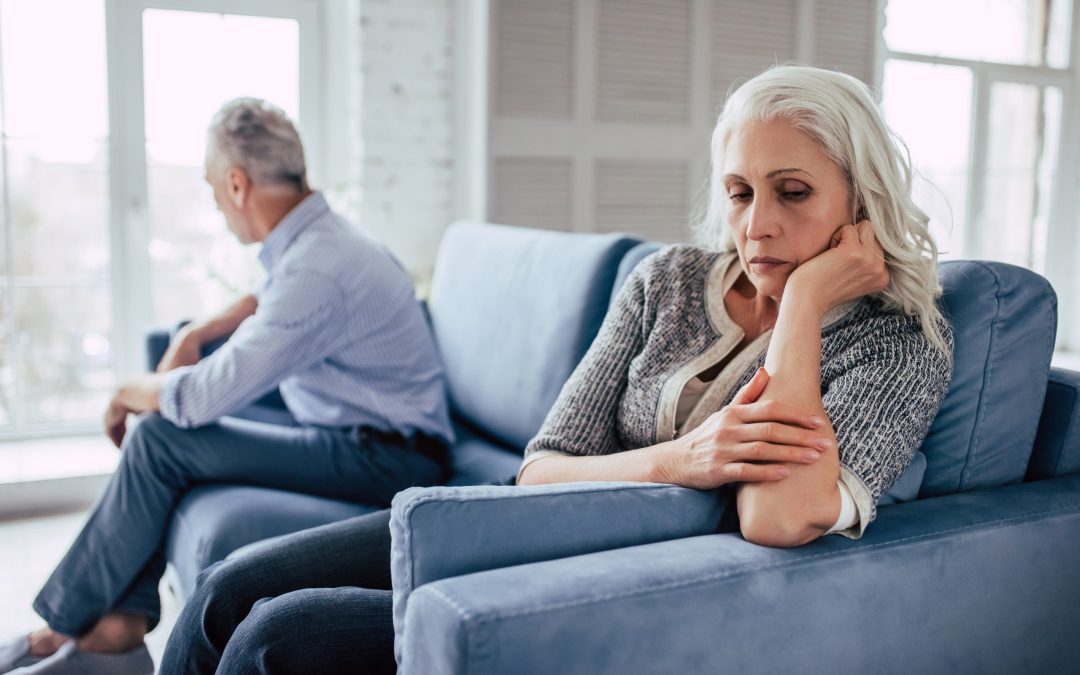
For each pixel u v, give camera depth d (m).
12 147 3.53
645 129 3.81
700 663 1.02
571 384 1.49
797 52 4.06
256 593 1.37
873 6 4.22
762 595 1.05
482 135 3.56
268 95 3.74
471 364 2.38
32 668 1.89
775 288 1.31
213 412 1.97
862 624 1.13
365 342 2.12
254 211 2.11
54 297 3.66
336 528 1.47
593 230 3.77
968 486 1.39
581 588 0.96
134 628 1.98
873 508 1.14
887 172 1.27
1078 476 1.43
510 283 2.30
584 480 1.32
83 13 3.54
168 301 3.76
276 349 1.99
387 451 2.10
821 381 1.25
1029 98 5.53
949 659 1.21
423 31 3.71
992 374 1.37
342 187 3.73
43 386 3.68
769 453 1.11
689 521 1.17
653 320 1.48
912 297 1.27
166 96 3.64
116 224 3.65
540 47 3.58
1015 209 5.57
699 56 3.86
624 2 3.70
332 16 3.74
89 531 1.96
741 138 1.29
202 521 1.86
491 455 2.20
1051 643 1.32
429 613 0.94
